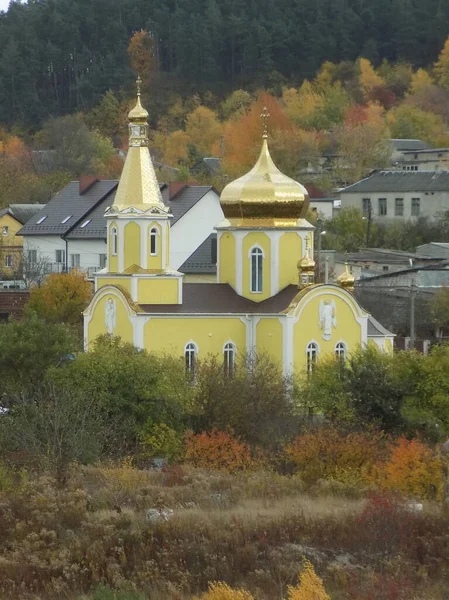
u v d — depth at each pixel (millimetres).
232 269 169250
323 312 165250
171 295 164750
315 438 117750
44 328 141625
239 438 128000
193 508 97750
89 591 81500
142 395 132375
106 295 165000
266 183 169000
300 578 79500
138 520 91562
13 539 90000
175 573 82375
